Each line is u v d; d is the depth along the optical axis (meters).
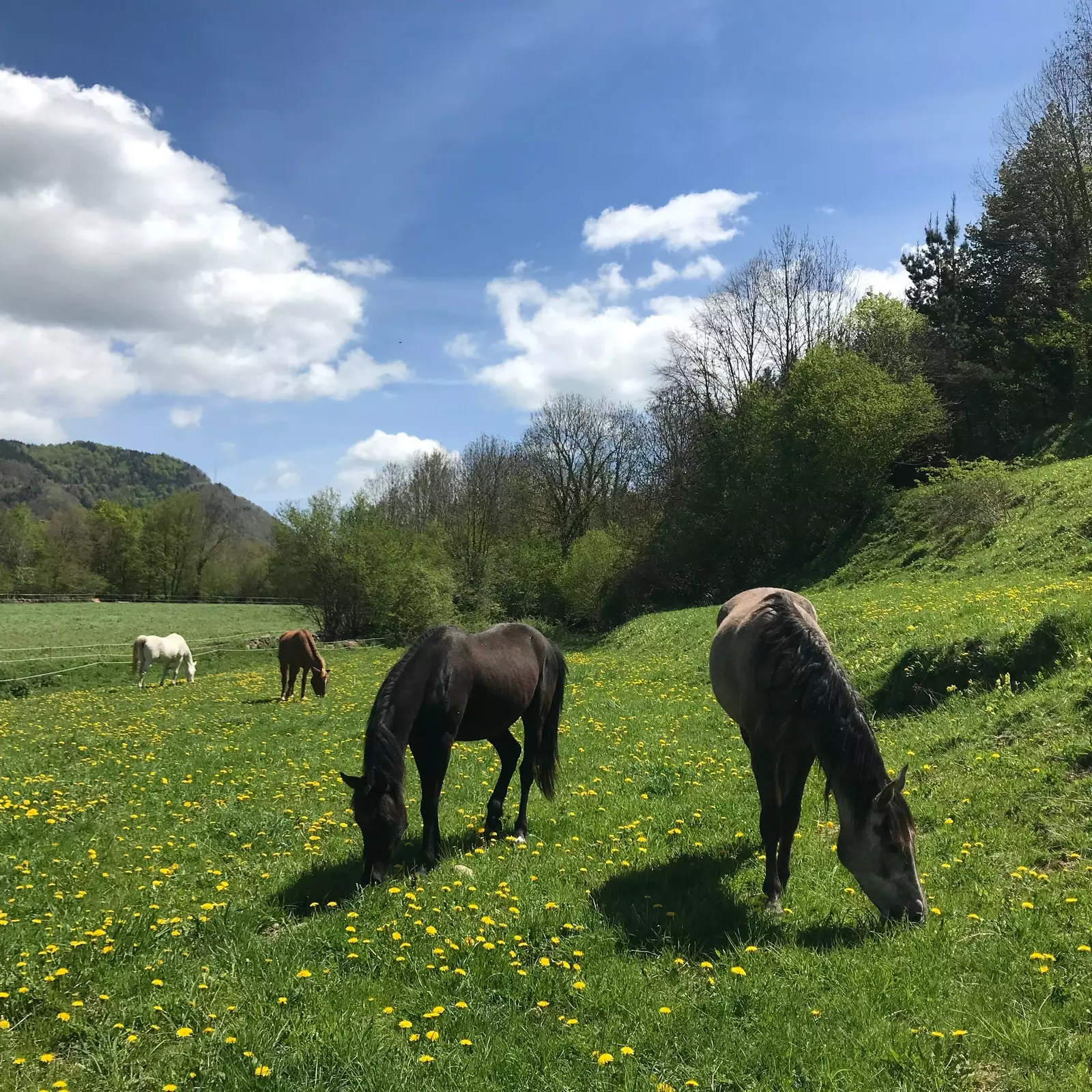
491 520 61.25
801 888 5.55
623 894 5.60
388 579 41.88
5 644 40.91
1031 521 22.45
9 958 4.85
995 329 41.19
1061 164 36.69
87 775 11.03
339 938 4.96
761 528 39.16
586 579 46.28
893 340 40.81
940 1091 3.29
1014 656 9.27
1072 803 6.08
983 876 5.39
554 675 7.96
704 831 6.94
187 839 7.64
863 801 4.91
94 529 80.12
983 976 4.11
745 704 5.81
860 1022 3.77
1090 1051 3.43
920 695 9.91
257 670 33.28
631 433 59.16
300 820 8.20
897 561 27.78
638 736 11.48
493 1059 3.66
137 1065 3.76
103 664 33.53
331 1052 3.70
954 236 49.12
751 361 48.06
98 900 6.12
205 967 4.72
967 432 38.34
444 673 6.58
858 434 33.91
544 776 7.88
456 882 5.88
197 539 78.75
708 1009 4.02
